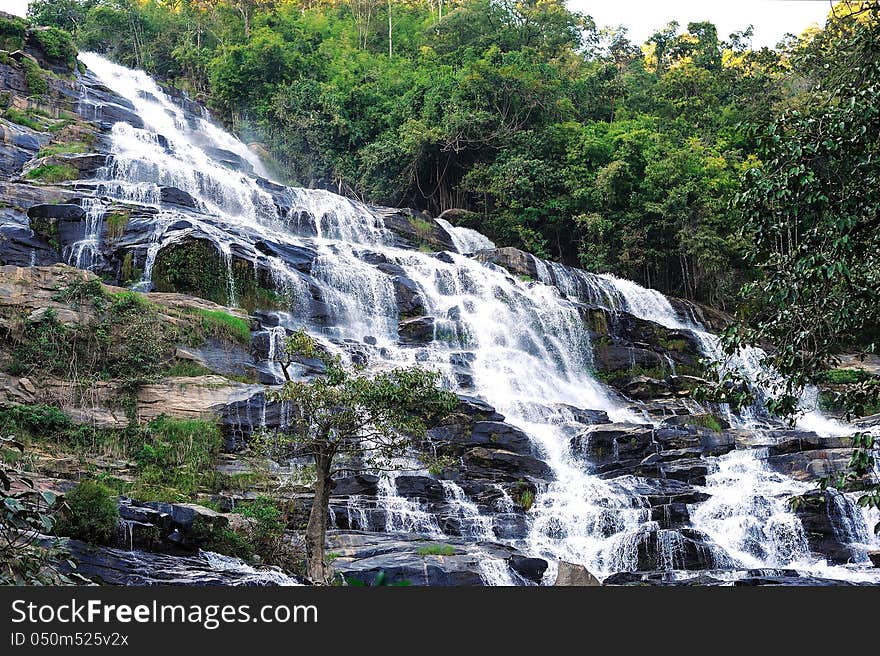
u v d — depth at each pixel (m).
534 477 28.59
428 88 65.06
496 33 77.44
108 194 39.09
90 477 21.84
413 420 19.92
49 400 25.39
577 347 43.00
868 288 13.91
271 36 70.31
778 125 14.09
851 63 14.73
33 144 44.81
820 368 14.91
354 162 63.12
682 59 86.44
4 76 50.31
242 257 35.25
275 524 21.20
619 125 64.69
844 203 13.52
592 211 58.53
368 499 24.50
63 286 28.17
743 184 14.42
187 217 36.81
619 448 30.69
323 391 19.41
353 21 85.50
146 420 25.77
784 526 26.45
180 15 77.38
